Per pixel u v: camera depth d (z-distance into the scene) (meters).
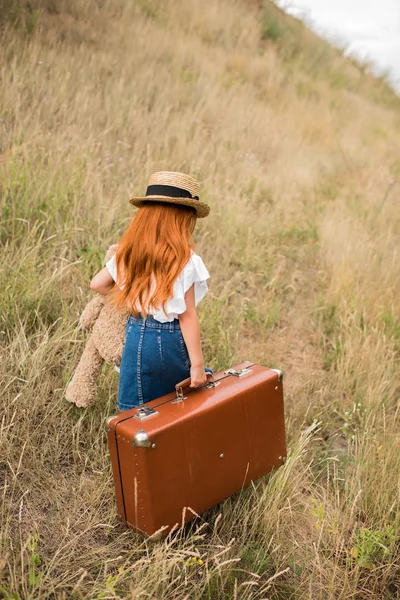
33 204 4.43
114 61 7.93
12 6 7.80
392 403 3.93
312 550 2.74
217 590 2.38
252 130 8.16
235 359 4.00
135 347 2.53
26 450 2.78
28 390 2.99
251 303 4.62
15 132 5.24
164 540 2.46
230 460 2.58
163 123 6.98
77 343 3.42
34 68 6.69
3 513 2.45
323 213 6.77
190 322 2.48
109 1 9.71
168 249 2.45
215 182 6.21
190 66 9.38
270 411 2.74
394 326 4.63
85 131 6.10
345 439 3.62
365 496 2.96
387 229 6.46
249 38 11.92
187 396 2.54
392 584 2.68
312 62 13.09
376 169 8.92
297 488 3.03
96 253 4.20
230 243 5.39
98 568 2.40
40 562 2.34
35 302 3.61
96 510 2.62
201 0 12.04
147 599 2.25
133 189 5.31
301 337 4.62
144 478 2.27
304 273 5.53
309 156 8.38
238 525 2.73
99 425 3.04
